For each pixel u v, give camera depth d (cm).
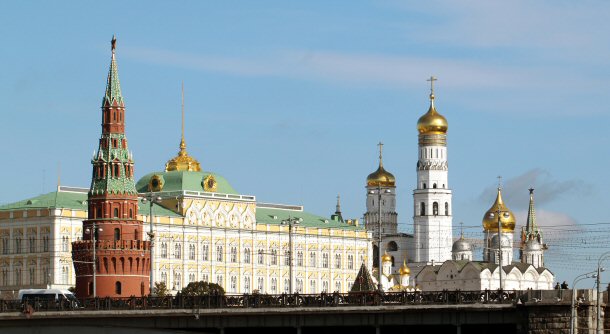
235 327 17462
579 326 15775
